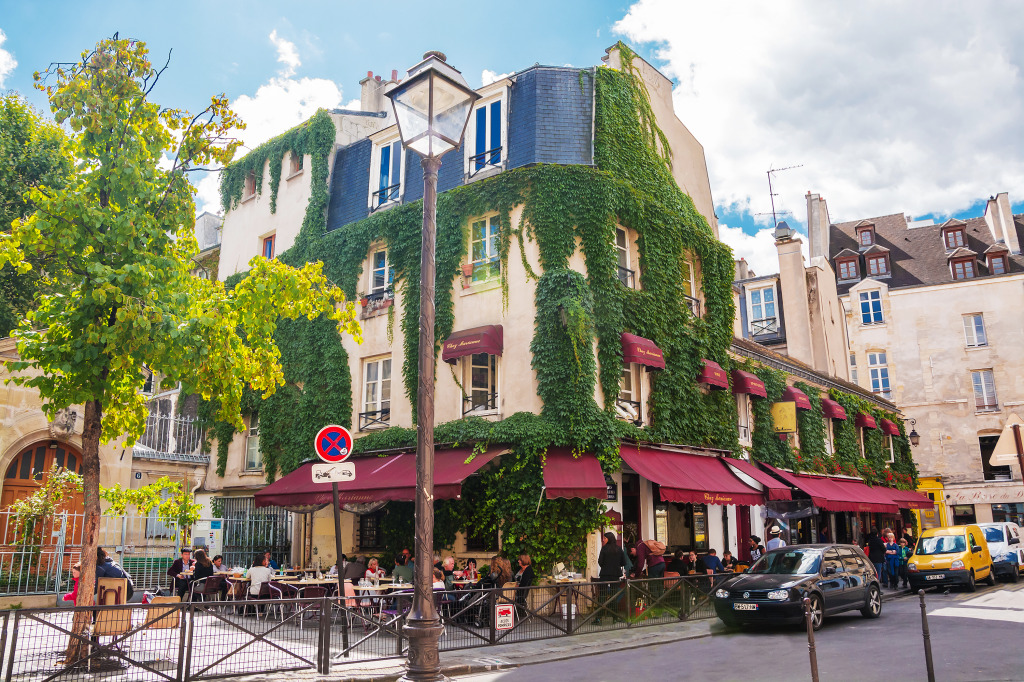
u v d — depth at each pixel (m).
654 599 13.28
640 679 8.67
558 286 15.58
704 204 23.44
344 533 18.41
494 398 16.20
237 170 24.33
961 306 41.47
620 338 16.17
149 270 9.53
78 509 16.23
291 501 16.61
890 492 26.98
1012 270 41.97
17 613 7.49
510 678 8.93
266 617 8.91
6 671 7.40
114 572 12.08
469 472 14.36
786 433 21.03
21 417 15.78
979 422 39.88
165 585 17.11
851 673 8.62
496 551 15.53
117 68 9.69
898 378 42.12
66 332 9.67
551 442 14.66
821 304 30.20
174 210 10.19
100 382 9.41
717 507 19.42
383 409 18.08
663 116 21.28
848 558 14.07
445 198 17.55
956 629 11.94
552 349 15.27
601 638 11.74
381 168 20.23
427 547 7.83
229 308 10.58
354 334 11.42
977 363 40.53
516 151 17.19
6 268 21.20
